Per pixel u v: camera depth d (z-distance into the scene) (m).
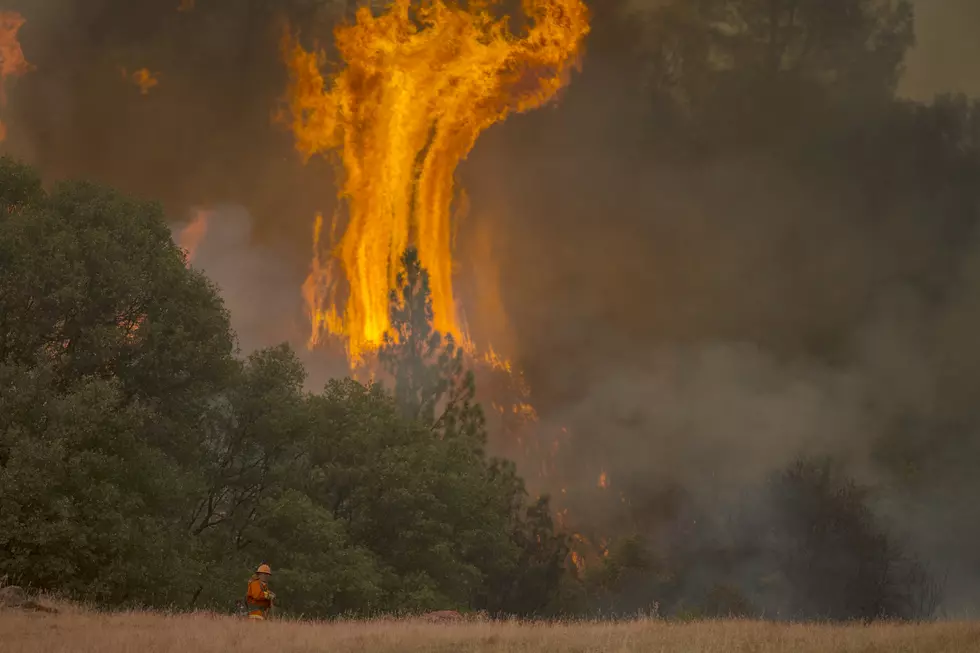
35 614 37.75
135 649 27.50
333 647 28.56
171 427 58.91
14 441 50.03
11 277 53.97
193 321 60.62
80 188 61.28
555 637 30.98
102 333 54.97
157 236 63.09
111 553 52.03
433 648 28.83
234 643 29.14
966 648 27.38
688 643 28.67
